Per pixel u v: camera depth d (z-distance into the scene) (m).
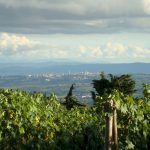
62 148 13.25
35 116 13.14
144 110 12.45
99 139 13.52
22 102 13.44
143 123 12.13
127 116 11.75
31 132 12.80
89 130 13.72
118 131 11.80
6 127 12.45
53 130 13.20
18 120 12.67
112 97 10.45
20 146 12.53
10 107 12.81
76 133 13.65
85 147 13.73
